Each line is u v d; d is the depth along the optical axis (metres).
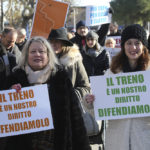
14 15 23.50
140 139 3.57
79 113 3.36
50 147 3.25
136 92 3.66
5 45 5.73
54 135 3.25
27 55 3.38
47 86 3.33
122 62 3.80
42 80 3.34
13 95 3.27
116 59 3.82
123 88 3.68
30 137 3.28
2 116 3.27
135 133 3.61
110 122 3.82
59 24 6.78
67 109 3.26
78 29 8.54
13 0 23.27
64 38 4.52
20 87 3.26
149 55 3.77
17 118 3.26
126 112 3.66
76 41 8.58
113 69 3.82
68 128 3.24
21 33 7.91
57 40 4.53
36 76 3.33
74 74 4.45
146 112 3.63
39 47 3.32
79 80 4.49
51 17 6.79
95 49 7.40
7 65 4.84
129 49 3.69
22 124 3.26
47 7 6.78
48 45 3.38
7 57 4.92
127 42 3.70
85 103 3.86
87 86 4.50
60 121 3.24
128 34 3.69
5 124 3.26
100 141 4.91
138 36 3.66
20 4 23.28
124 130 3.67
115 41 10.20
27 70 3.36
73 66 4.45
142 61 3.72
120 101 3.68
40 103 3.25
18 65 3.41
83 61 7.34
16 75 3.36
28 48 3.38
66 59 4.44
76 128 3.30
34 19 6.84
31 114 3.26
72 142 3.29
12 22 22.97
